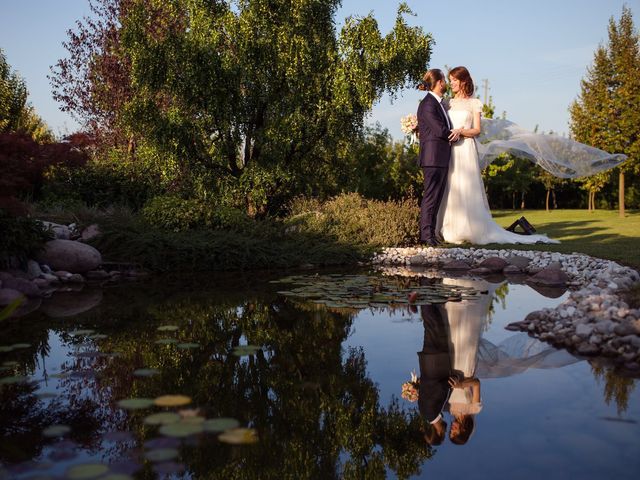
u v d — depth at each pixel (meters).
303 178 10.66
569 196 34.41
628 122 18.91
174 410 1.90
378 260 7.88
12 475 1.40
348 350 2.81
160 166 9.09
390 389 2.17
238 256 6.92
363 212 9.42
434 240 8.57
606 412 1.86
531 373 2.37
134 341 2.98
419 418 1.85
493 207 36.09
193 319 3.63
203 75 8.79
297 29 9.44
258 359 2.62
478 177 8.70
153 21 10.97
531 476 1.39
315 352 2.76
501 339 3.03
